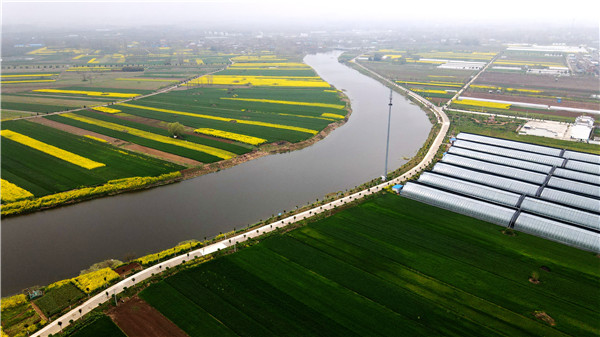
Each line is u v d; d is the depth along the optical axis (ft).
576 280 221.46
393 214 295.28
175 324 189.67
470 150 413.59
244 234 268.82
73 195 327.47
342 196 330.34
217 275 224.94
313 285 215.72
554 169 363.97
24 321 194.29
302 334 182.60
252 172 394.11
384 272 226.99
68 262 247.50
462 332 184.03
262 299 205.46
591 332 183.93
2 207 304.91
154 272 230.48
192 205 323.57
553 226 265.95
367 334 182.50
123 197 337.31
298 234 268.00
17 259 250.37
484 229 275.39
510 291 211.82
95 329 187.52
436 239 261.65
